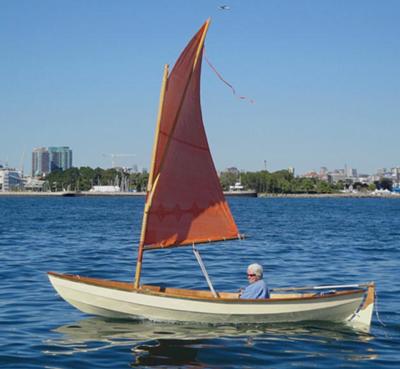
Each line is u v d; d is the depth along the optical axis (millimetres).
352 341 15898
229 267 31422
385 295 22609
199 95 18516
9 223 72625
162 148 17719
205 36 18344
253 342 15609
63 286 17500
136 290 17109
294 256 37125
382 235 56688
